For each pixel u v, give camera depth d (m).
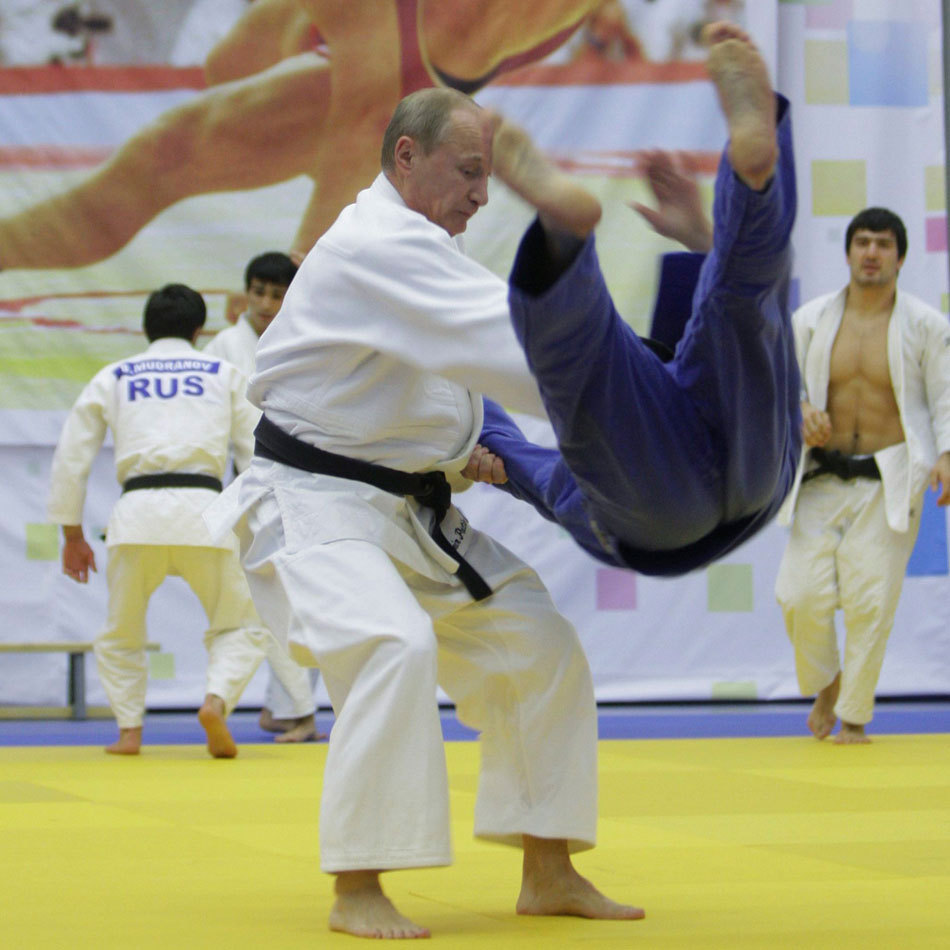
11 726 12.12
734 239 3.38
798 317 10.34
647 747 9.70
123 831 6.14
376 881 4.00
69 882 4.90
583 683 4.23
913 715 12.48
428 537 4.20
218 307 13.36
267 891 4.71
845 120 13.79
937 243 13.77
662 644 13.48
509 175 3.18
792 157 3.49
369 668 3.87
